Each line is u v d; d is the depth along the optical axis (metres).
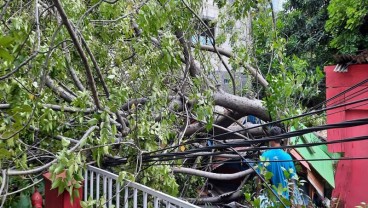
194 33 5.60
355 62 6.93
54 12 3.65
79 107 3.86
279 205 3.72
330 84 7.28
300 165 6.26
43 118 3.41
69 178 2.90
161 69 4.20
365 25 10.99
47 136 3.95
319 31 13.16
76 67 4.25
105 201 3.38
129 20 4.35
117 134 4.15
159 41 4.44
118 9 4.18
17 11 3.33
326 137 7.77
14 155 3.40
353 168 7.20
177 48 4.80
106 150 3.38
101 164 4.17
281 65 5.98
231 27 6.76
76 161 2.97
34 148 3.82
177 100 5.40
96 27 4.50
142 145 4.25
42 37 3.71
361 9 10.27
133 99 4.50
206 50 6.53
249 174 5.94
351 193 7.17
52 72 3.63
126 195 3.49
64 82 4.22
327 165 7.09
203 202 6.20
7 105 3.11
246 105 6.16
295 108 5.76
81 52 3.08
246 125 6.94
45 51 3.14
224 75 8.68
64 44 3.68
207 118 4.92
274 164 4.62
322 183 6.84
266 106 5.85
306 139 6.54
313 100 10.63
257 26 6.84
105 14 4.18
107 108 3.57
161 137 4.16
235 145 3.11
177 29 5.01
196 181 6.57
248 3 6.07
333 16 11.06
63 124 3.91
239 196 6.33
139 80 4.42
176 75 5.45
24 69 3.25
